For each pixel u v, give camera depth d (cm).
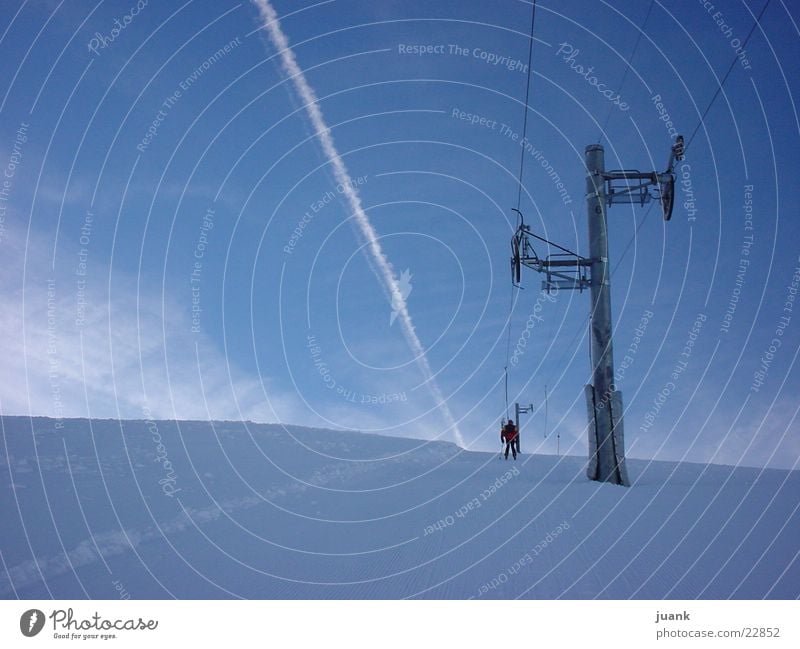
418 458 2002
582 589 591
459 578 640
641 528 834
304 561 730
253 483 1248
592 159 1553
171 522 907
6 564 691
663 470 1688
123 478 1133
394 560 723
